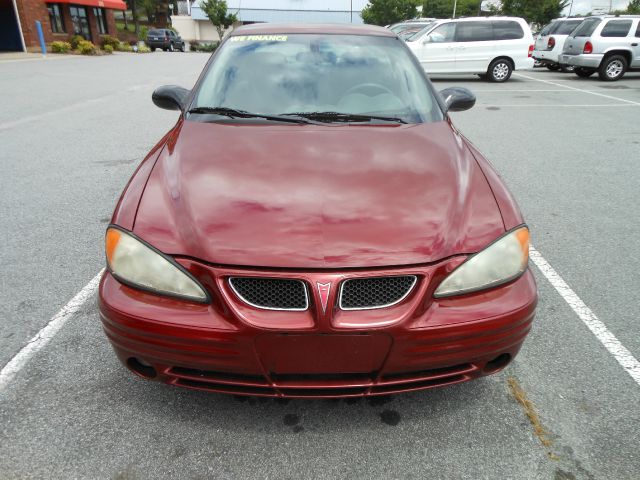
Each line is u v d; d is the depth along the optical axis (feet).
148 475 5.66
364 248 5.41
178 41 125.39
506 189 6.85
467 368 5.88
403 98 8.85
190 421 6.43
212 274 5.33
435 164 6.88
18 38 75.00
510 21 44.55
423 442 6.17
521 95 37.11
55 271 10.32
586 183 16.52
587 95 37.22
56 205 13.93
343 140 7.41
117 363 7.52
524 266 6.03
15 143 20.65
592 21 46.21
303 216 5.74
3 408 6.60
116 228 5.93
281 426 6.37
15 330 8.31
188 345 5.40
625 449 6.09
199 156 6.94
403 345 5.37
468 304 5.57
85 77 44.27
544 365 7.63
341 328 5.20
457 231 5.80
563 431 6.37
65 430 6.26
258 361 5.41
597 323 8.75
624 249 11.67
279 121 8.13
